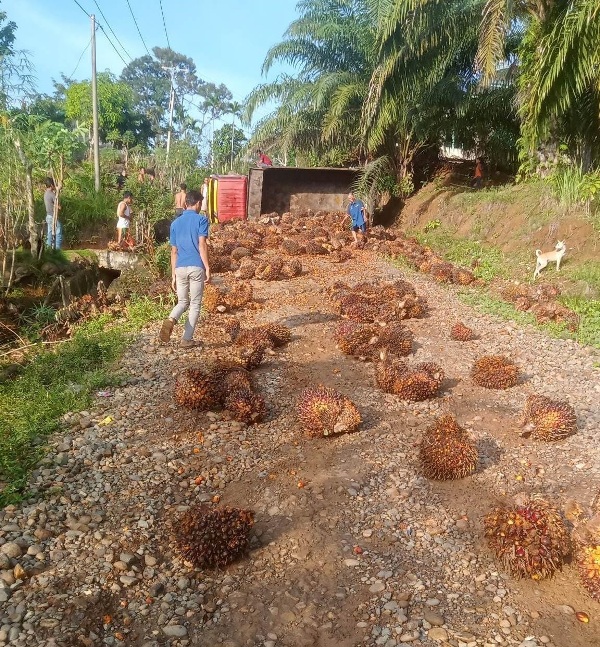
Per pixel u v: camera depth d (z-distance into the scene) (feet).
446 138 66.28
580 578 12.01
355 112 67.56
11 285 32.50
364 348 25.25
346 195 72.49
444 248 52.34
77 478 15.26
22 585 11.28
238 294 33.73
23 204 36.99
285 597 11.55
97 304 32.83
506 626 10.82
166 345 26.08
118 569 11.98
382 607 11.27
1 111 35.76
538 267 39.47
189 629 10.69
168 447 17.15
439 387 22.16
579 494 15.07
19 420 18.15
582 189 43.21
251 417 18.72
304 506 14.46
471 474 16.22
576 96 40.45
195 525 12.39
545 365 25.25
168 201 57.06
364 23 66.90
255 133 78.13
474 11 52.42
